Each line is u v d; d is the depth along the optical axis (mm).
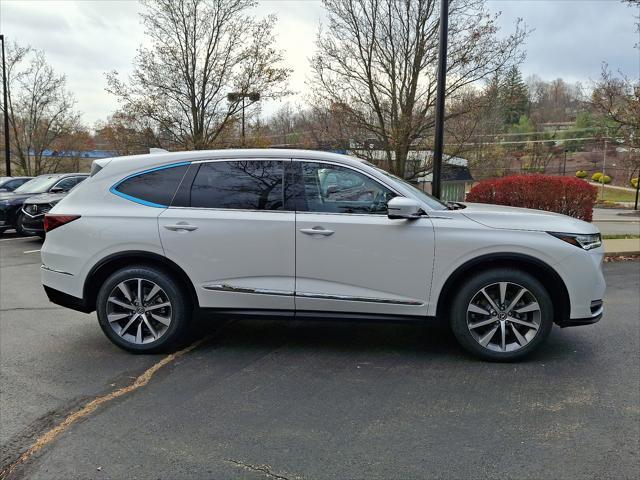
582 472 2666
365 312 4211
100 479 2639
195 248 4246
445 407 3414
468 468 2705
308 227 4133
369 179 4207
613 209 36031
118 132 20000
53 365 4230
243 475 2656
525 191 10680
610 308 5969
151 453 2875
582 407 3398
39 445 2969
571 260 4020
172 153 4516
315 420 3244
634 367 4102
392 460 2785
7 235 14156
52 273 4492
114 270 4461
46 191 12766
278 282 4219
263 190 4273
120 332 4449
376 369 4086
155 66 18656
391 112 12453
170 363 4250
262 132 20703
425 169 13406
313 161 4277
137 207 4359
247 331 5094
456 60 11656
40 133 29094
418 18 11758
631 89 10656
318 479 2617
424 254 4078
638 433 3057
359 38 12297
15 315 5824
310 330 5117
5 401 3559
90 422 3240
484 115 15891
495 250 4027
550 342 4707
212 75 18859
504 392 3639
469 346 4191
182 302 4363
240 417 3293
